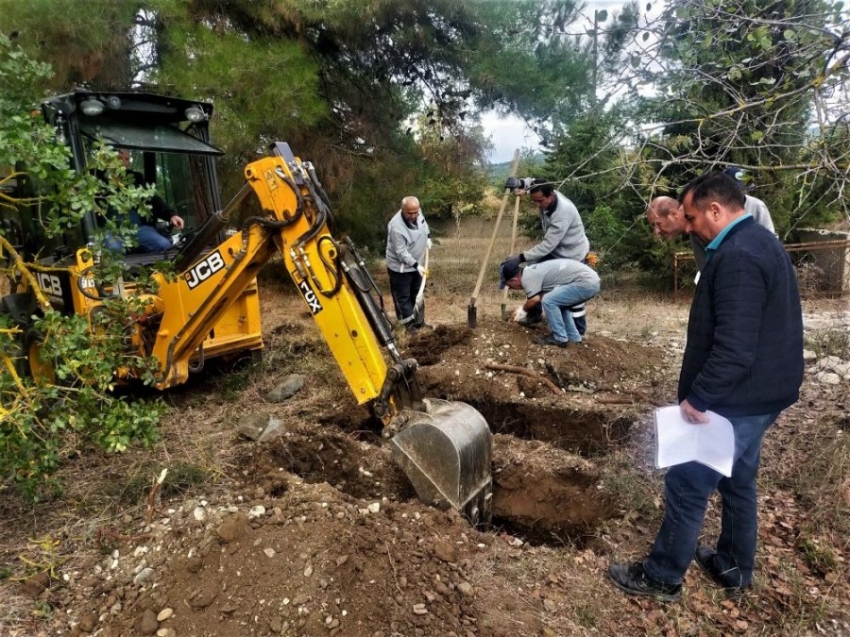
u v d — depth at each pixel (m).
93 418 3.42
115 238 3.72
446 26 10.48
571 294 5.73
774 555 3.24
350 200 10.66
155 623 2.64
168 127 5.26
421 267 6.94
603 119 4.17
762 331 2.62
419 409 3.74
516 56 9.45
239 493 3.57
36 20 7.86
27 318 4.84
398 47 10.42
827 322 7.11
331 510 3.27
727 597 2.99
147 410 3.57
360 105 11.33
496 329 6.21
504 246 15.12
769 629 2.79
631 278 11.36
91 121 4.73
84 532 3.33
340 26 9.98
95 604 2.83
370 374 3.72
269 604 2.66
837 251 8.95
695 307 2.77
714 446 2.65
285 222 3.88
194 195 5.62
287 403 5.32
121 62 9.12
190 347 4.79
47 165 3.17
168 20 9.09
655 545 2.92
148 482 3.77
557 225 5.72
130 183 3.58
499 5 9.80
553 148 10.52
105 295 3.97
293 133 9.95
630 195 9.80
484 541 3.25
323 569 2.80
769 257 2.57
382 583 2.81
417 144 11.86
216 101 8.91
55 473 3.97
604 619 2.81
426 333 6.53
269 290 10.88
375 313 3.71
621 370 5.79
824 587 3.02
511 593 2.90
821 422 4.43
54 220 3.36
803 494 3.68
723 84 3.31
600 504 3.98
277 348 6.63
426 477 3.53
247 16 10.05
